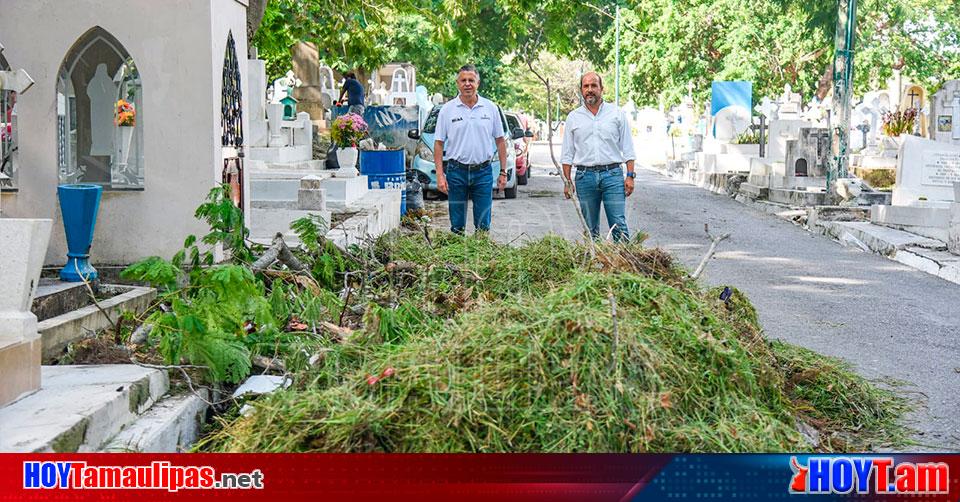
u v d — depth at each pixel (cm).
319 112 2419
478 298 686
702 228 1758
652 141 5206
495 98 5534
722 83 3328
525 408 454
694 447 457
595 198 1057
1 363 448
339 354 565
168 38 796
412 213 1628
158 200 806
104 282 795
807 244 1577
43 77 791
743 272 1244
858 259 1406
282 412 469
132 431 470
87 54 810
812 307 1002
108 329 646
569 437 441
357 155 1770
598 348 477
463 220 1100
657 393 471
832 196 2108
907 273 1272
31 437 411
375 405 458
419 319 645
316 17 1761
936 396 668
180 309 556
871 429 593
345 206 1286
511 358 473
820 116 3167
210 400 549
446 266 782
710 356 520
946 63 4331
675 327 529
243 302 574
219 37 825
